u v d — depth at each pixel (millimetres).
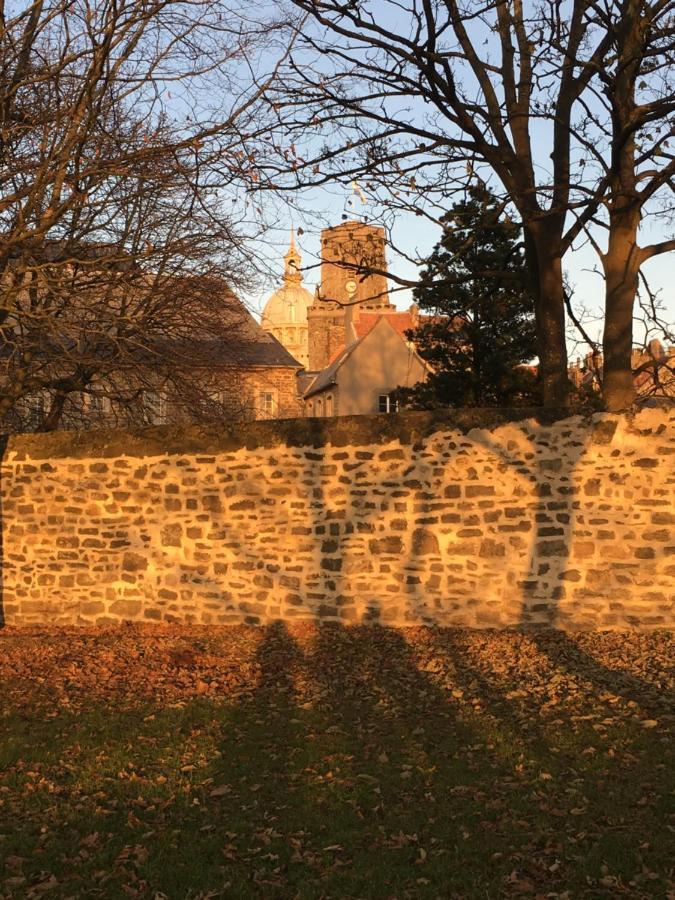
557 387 10719
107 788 5457
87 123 8875
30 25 9477
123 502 10836
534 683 7707
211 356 14852
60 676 8297
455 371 20484
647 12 9062
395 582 10047
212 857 4551
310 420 10273
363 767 5812
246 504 10445
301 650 9242
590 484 9695
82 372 13438
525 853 4543
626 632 9508
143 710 7160
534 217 9320
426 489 9984
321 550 10227
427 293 19109
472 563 9891
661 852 4477
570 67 9234
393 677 8117
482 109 9523
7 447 11203
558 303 10711
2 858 4520
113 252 11062
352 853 4594
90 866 4461
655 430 9633
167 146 9016
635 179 9047
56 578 11008
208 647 9492
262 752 6145
